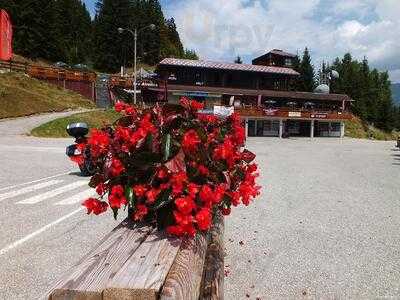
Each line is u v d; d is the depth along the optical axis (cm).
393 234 749
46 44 9094
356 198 1116
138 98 5647
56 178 1267
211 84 5966
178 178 271
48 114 4019
